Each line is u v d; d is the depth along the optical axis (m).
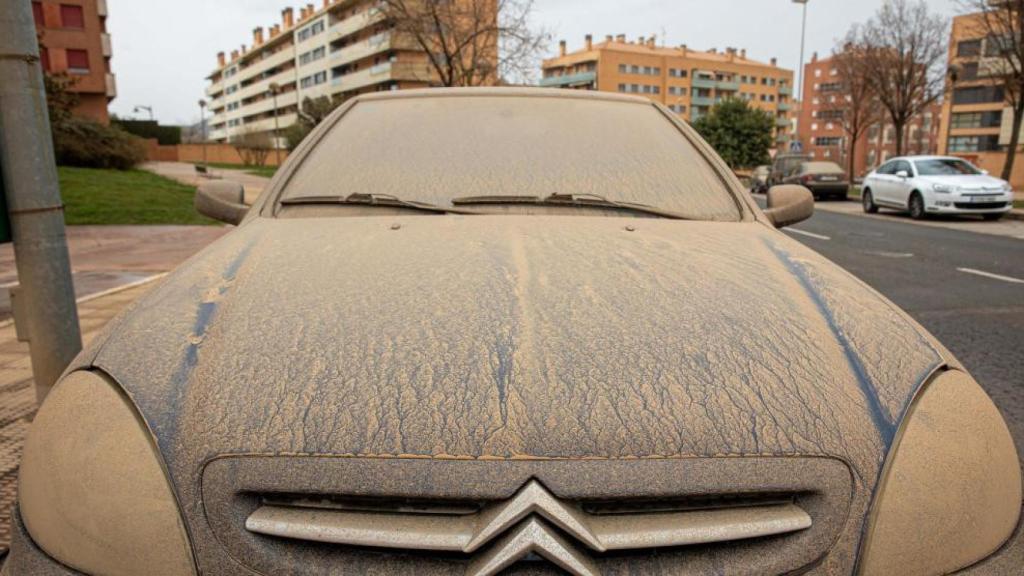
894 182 16.98
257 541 1.05
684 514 1.06
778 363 1.25
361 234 1.78
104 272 8.13
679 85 100.19
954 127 68.38
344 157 2.22
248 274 1.55
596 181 2.12
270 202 2.08
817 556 1.06
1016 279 7.52
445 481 1.04
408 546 1.01
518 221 1.88
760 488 1.07
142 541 1.07
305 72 85.44
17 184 2.73
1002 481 1.20
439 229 1.81
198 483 1.08
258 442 1.09
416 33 20.31
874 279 7.56
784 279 1.57
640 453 1.07
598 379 1.17
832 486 1.08
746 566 1.04
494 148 2.23
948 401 1.24
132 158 33.97
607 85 94.56
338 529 1.03
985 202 15.06
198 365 1.25
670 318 1.35
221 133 130.50
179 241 11.95
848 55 34.12
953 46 30.30
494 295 1.41
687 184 2.16
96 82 44.25
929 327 5.29
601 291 1.44
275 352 1.25
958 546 1.10
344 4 73.25
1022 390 3.81
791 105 117.31
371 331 1.29
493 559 0.99
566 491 1.03
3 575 1.17
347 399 1.14
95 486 1.11
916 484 1.11
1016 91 21.39
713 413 1.13
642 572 1.02
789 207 2.36
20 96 2.68
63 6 42.97
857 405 1.18
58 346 2.85
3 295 6.52
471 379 1.17
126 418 1.17
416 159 2.19
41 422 1.25
